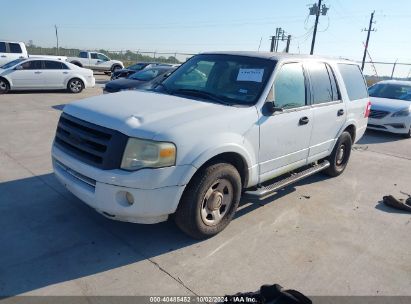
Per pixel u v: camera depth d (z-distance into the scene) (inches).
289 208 188.4
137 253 137.6
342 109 220.2
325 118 204.1
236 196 154.3
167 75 195.9
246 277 128.3
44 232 147.6
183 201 138.0
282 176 201.6
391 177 256.5
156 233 152.4
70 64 630.5
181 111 140.8
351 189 224.5
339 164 243.9
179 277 125.5
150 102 150.8
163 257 136.3
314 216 181.2
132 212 127.7
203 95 163.9
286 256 143.1
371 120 407.2
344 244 156.2
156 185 125.7
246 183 160.2
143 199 126.0
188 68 190.1
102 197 127.7
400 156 323.0
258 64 173.3
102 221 158.9
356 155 314.7
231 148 143.8
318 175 246.7
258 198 161.8
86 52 1208.2
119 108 140.6
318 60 205.3
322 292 123.8
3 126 329.1
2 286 115.0
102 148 129.6
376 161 298.2
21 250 134.4
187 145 130.0
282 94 172.9
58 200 176.2
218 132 140.1
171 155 126.3
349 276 133.6
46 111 421.1
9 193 181.6
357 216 185.5
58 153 146.3
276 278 129.1
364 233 167.6
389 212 193.6
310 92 193.0
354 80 241.8
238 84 168.7
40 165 225.3
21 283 117.1
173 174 127.7
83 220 158.7
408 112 397.4
